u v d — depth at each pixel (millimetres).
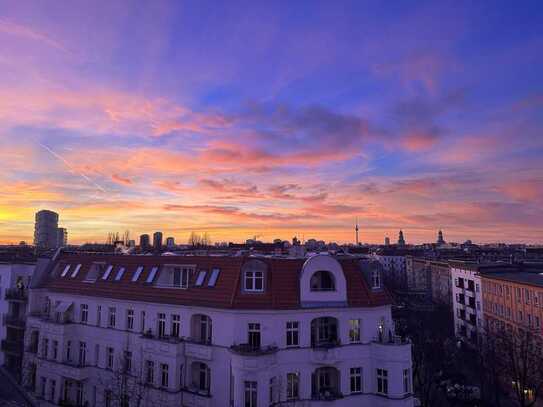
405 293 169000
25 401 48000
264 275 38906
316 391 38219
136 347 42906
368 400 38125
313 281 39906
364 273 41875
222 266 40875
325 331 39719
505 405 61156
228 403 36594
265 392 34531
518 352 62000
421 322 95625
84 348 47875
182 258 44281
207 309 39000
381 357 37969
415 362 64688
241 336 37156
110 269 49156
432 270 159625
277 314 37469
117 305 45938
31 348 52156
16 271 59344
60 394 46594
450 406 60406
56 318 50594
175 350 39000
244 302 37625
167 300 41688
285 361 37000
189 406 38094
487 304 88438
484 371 66938
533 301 70938
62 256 57500
